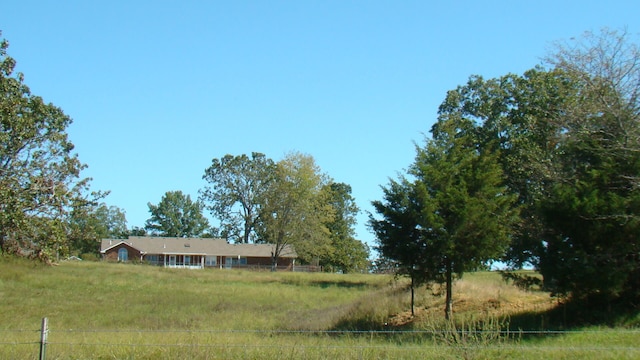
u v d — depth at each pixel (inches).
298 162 2792.8
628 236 665.0
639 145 709.9
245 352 467.2
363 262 3540.8
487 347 463.5
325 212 2847.0
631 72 767.7
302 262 3624.5
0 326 901.8
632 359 461.7
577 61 820.6
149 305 1320.1
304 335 763.4
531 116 1240.8
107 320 1070.4
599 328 644.1
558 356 476.1
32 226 494.9
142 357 466.3
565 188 712.4
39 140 535.2
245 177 3826.3
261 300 1477.6
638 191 680.4
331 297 1576.0
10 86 538.6
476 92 1450.5
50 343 469.4
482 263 879.1
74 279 1692.9
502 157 1269.7
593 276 665.0
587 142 761.0
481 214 853.8
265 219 2906.0
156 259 3516.2
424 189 881.5
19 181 502.6
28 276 1606.8
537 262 748.6
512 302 925.2
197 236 4822.8
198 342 534.9
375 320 1007.6
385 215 943.0
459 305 965.8
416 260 935.7
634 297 713.0
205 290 1656.0
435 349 466.0
